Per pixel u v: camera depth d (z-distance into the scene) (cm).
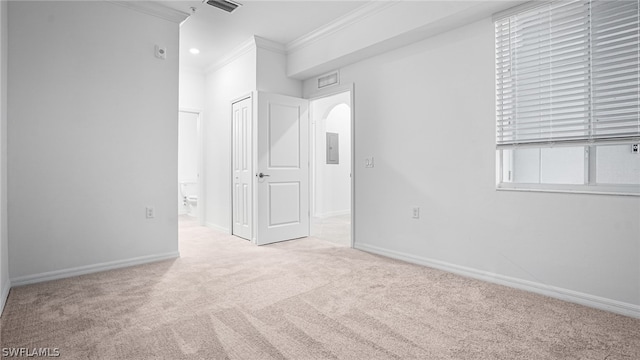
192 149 716
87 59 293
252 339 178
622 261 208
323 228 526
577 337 180
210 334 183
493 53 265
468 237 283
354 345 172
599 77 217
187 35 400
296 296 238
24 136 265
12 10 259
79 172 290
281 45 429
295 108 441
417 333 184
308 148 457
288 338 179
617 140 212
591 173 230
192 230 503
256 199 406
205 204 542
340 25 358
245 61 432
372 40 326
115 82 308
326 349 168
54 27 277
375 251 361
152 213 330
